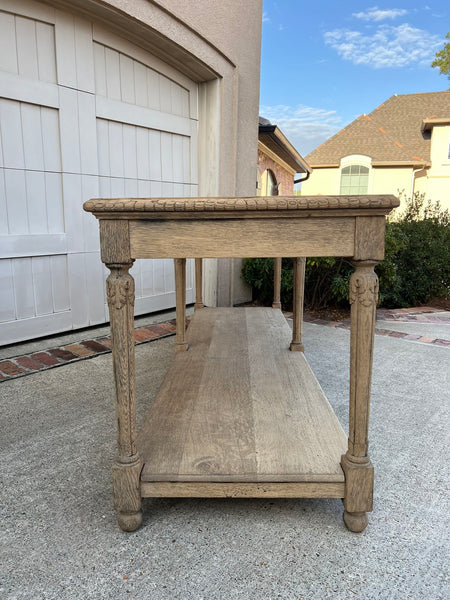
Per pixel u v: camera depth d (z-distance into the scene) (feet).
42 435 6.05
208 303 13.96
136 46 10.66
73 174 9.71
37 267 9.37
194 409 5.65
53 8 8.77
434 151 45.29
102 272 10.74
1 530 4.21
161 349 9.89
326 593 3.50
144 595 3.47
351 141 51.34
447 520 4.41
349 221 3.80
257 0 14.32
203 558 3.87
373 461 5.50
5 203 8.62
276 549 3.99
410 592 3.51
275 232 3.84
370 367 4.00
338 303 15.16
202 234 3.85
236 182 14.39
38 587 3.54
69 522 4.34
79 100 9.59
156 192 11.96
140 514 4.23
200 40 11.44
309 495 4.17
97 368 8.52
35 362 8.60
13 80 8.38
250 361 7.52
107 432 6.15
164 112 11.82
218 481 4.14
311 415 5.46
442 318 14.21
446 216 20.68
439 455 5.65
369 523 4.35
